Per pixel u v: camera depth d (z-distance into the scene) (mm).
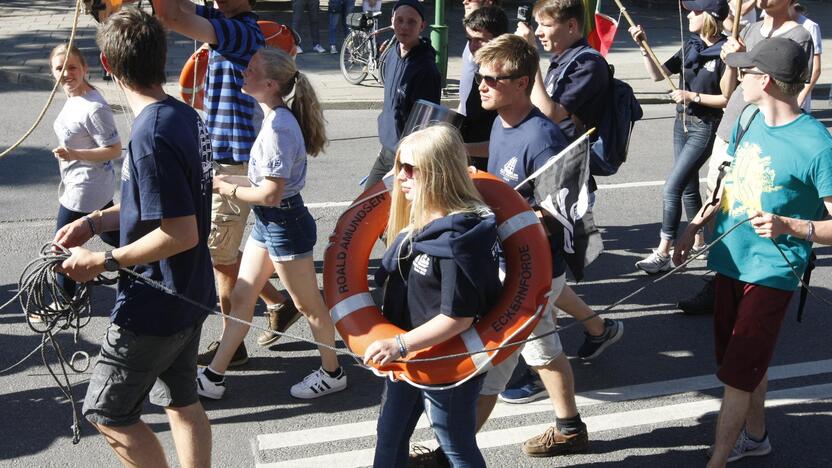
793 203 3756
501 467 4324
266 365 5258
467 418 3463
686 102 6219
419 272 3285
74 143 5547
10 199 8008
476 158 5480
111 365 3428
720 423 4000
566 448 4391
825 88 13961
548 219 3934
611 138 4840
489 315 3402
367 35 13094
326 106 12047
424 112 4930
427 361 3312
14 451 4359
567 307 5000
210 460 3803
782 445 4520
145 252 3277
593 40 7004
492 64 3953
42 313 3785
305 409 4805
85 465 4270
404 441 3635
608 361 5414
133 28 3242
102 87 12211
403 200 3412
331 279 3693
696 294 6203
